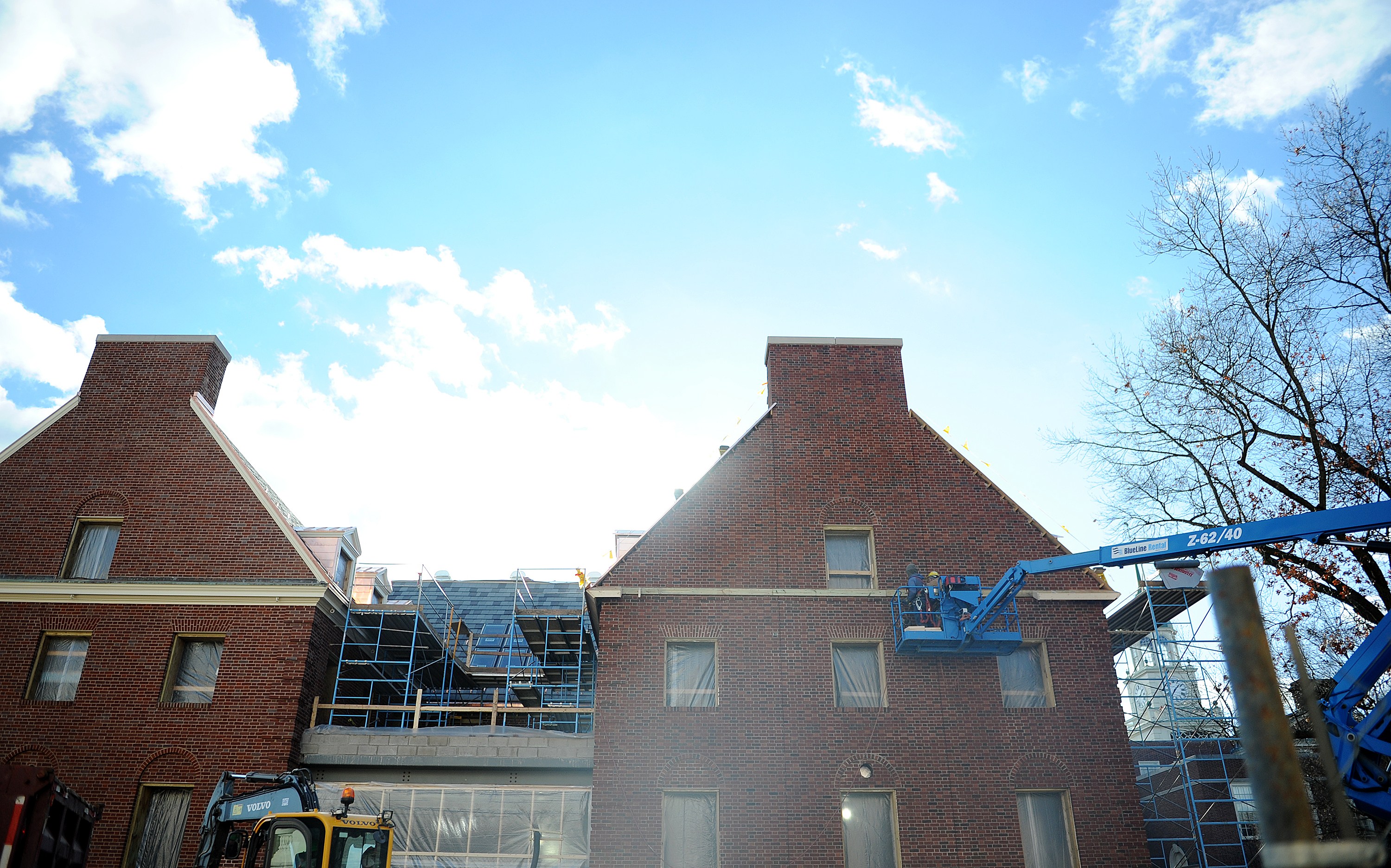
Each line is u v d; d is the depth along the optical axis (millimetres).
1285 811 3723
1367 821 19188
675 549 23641
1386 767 14711
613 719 21750
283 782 17484
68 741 22125
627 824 20734
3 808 13430
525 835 21828
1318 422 21859
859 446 25156
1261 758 3842
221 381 27719
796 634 22812
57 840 14047
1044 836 21266
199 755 22016
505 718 24391
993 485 24844
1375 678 14953
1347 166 21719
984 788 21375
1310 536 16062
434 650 28203
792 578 23484
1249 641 4016
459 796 22234
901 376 26203
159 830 21516
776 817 20859
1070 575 23812
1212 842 25188
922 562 23875
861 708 22062
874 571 23797
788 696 22109
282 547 24359
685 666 22703
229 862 19391
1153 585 24234
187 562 24141
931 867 20547
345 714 26844
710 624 22859
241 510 24766
